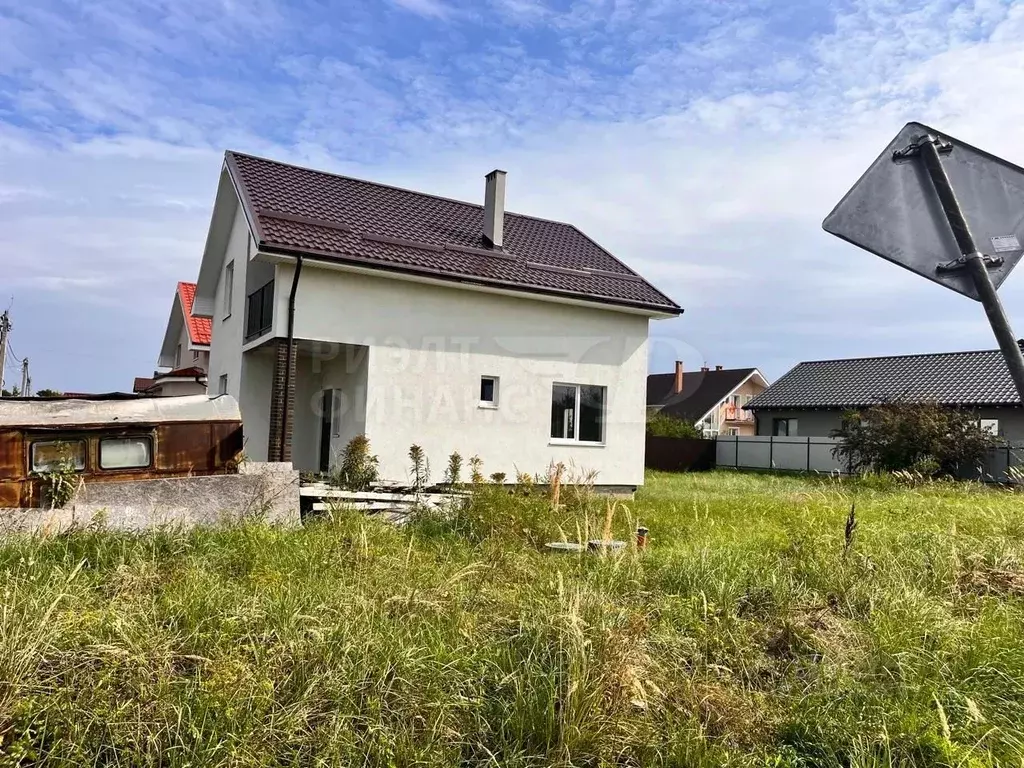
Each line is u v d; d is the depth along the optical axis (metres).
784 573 5.50
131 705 2.95
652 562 5.91
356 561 5.38
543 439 13.13
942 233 1.79
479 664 3.62
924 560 5.82
